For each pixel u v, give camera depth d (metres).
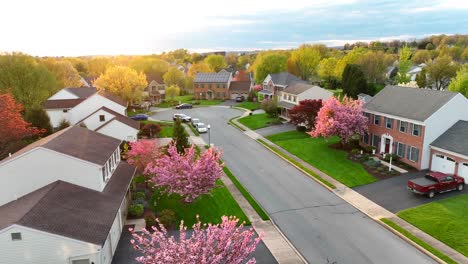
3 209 20.30
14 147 34.97
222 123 61.09
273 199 28.66
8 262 16.91
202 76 95.50
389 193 28.55
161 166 27.66
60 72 76.38
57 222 17.80
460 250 20.19
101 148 26.03
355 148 40.31
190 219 25.25
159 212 26.00
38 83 54.66
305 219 25.03
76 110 50.16
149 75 95.19
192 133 53.50
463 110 33.50
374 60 87.81
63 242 17.00
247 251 13.56
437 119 32.69
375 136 39.81
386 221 23.97
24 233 16.64
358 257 20.20
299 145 43.88
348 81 74.75
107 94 54.06
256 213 26.05
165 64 126.94
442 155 31.95
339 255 20.47
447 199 26.70
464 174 29.77
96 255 17.38
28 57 58.62
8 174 21.53
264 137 49.78
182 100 92.50
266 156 41.03
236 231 14.34
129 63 128.38
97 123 46.72
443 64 80.00
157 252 13.27
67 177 22.23
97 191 22.73
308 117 48.94
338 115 39.06
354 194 28.80
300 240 22.22
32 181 21.89
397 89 40.31
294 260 20.03
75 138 26.27
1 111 34.91
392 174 32.41
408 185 28.14
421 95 36.34
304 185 31.62
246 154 41.94
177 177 26.28
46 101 52.19
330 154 39.19
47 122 44.50
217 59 146.25
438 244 20.92
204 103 86.75
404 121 35.06
